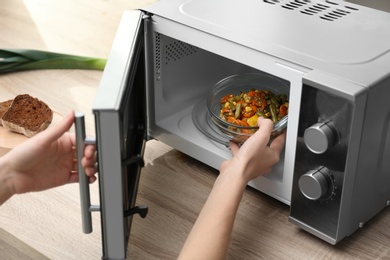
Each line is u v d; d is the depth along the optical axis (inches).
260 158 43.3
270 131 44.0
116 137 36.2
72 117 39.8
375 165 43.0
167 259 43.6
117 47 43.1
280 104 50.6
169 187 49.7
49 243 44.8
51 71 63.5
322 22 46.8
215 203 40.5
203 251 38.3
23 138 53.7
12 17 72.9
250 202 48.3
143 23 47.9
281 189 45.9
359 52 42.8
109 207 38.4
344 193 41.4
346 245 44.6
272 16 47.4
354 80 39.4
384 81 39.9
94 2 75.8
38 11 74.0
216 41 44.8
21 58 62.7
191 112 53.5
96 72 63.4
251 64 43.6
